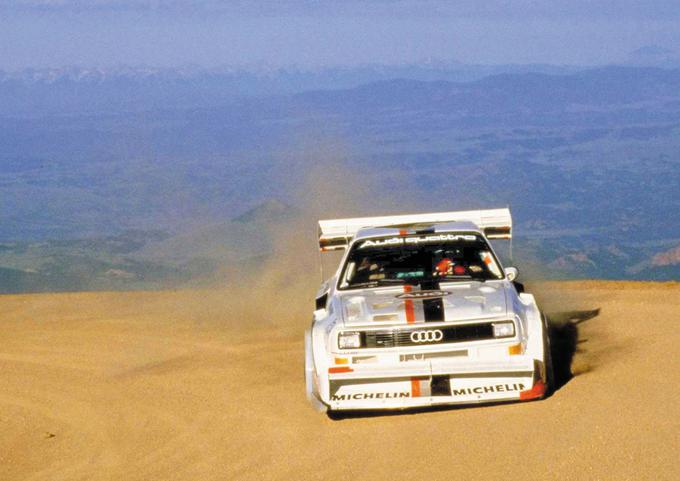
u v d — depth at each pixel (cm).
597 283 2966
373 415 1384
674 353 1580
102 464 1281
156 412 1559
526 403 1330
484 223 1752
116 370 1984
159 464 1243
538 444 1092
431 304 1362
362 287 1548
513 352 1316
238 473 1151
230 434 1362
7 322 2914
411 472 1047
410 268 1590
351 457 1150
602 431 1111
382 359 1327
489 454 1076
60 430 1510
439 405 1378
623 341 1791
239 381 1747
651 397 1262
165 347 2247
